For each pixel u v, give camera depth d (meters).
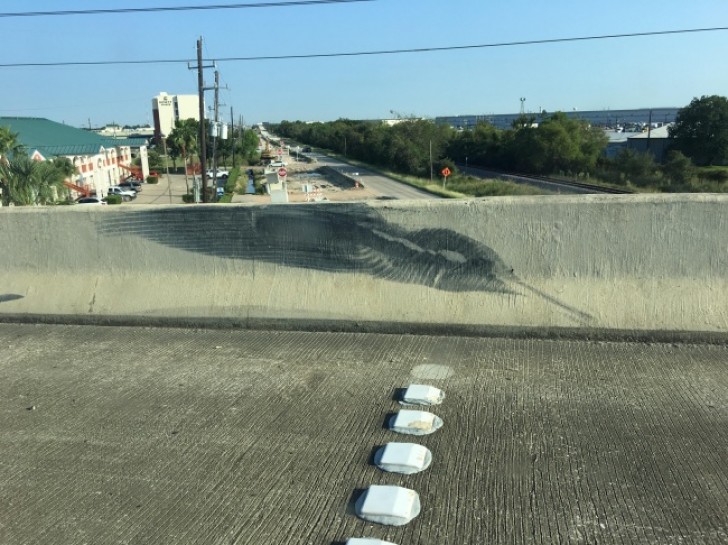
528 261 5.90
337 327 6.18
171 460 3.92
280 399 4.71
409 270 6.16
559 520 3.19
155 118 157.00
